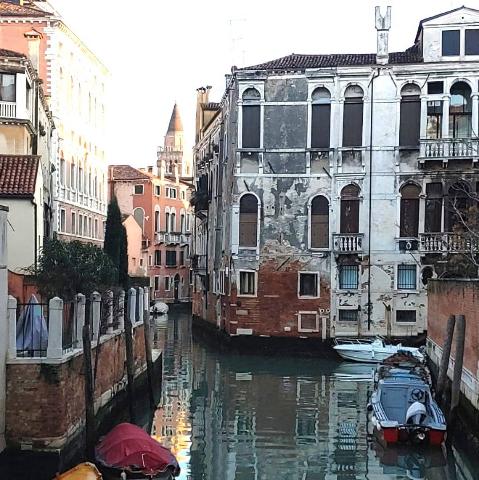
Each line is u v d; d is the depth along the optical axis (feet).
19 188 60.39
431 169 91.61
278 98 95.66
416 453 47.47
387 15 93.35
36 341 41.50
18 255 60.13
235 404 64.69
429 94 91.86
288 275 95.25
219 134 118.62
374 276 93.15
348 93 94.43
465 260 82.58
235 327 96.27
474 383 46.68
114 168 212.84
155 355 73.10
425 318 91.81
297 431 54.24
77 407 42.91
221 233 110.83
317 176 94.84
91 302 48.32
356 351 87.45
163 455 38.78
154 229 209.15
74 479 33.68
